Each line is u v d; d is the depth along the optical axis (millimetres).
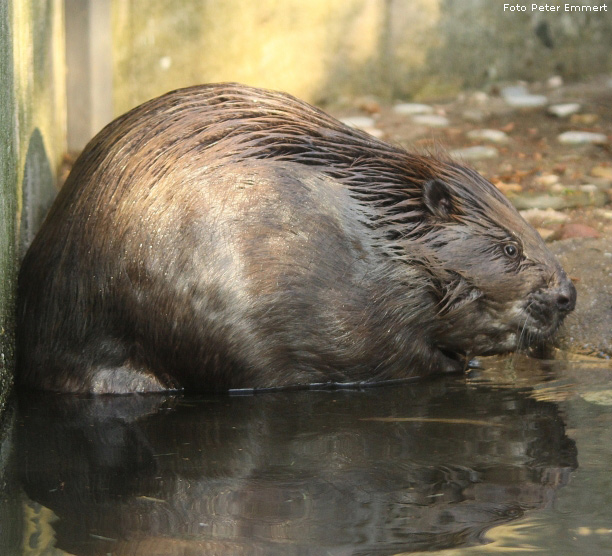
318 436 7656
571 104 17953
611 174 14430
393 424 7988
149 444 7496
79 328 9250
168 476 6656
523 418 8047
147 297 9016
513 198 13602
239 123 9367
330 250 9188
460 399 8852
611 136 16203
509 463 6781
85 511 5957
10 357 9156
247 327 9062
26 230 10719
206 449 7328
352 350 9383
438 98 19062
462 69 19094
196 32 17891
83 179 9406
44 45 13086
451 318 9859
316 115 9961
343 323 9281
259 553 5242
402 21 18672
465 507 5891
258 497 6164
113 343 9266
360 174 9562
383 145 10055
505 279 9836
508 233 9938
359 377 9586
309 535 5496
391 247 9492
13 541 5449
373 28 18609
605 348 10336
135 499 6168
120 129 9523
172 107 9500
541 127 16953
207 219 8938
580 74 19328
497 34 19078
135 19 17547
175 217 8938
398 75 18922
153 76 17891
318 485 6398
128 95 17859
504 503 5949
